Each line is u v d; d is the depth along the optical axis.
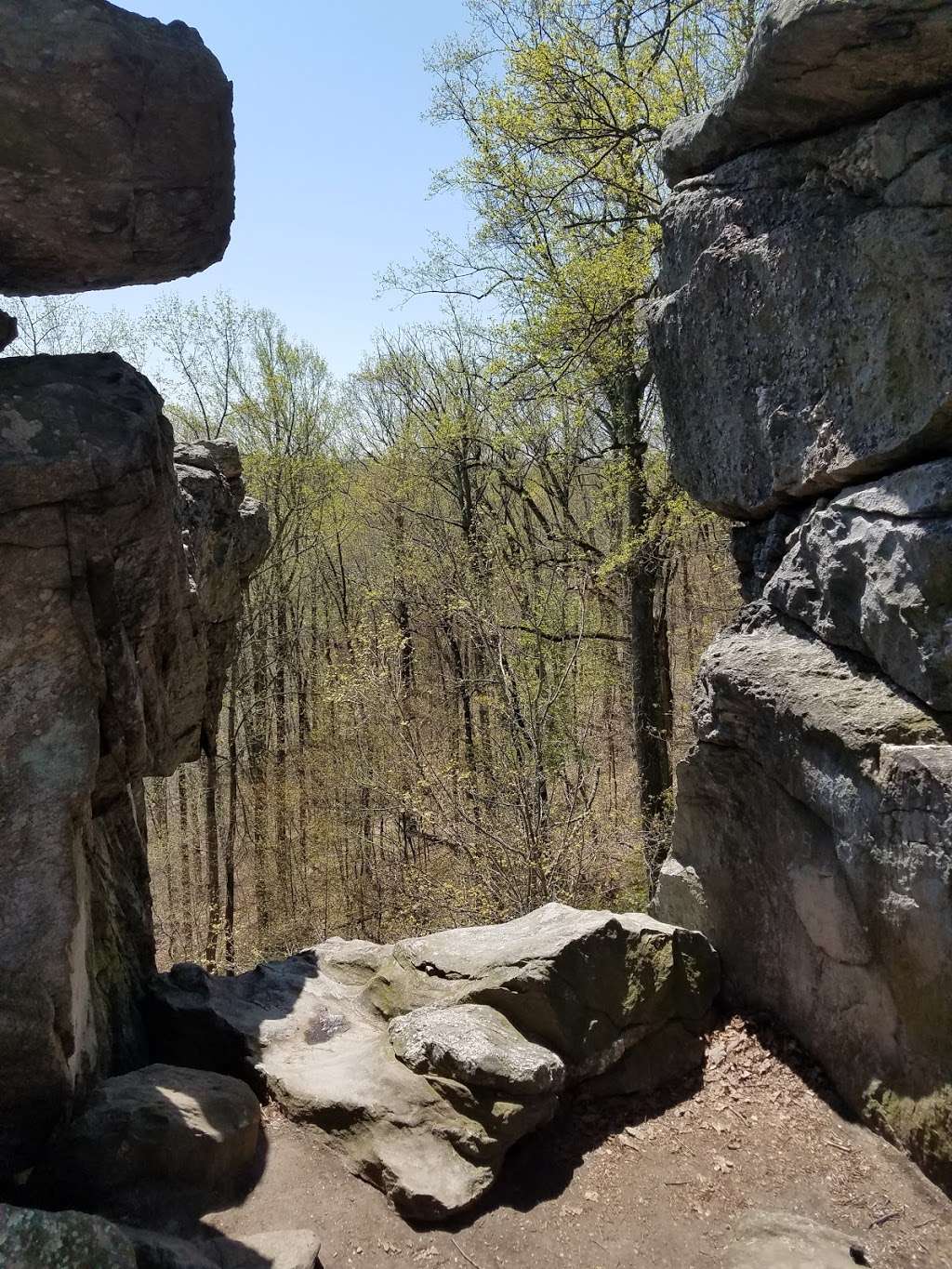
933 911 3.01
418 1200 3.14
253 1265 2.79
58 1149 3.12
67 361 3.67
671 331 4.41
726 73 9.80
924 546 3.09
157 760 4.82
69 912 3.21
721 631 4.39
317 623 22.25
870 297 3.33
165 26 3.32
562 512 14.41
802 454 3.72
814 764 3.55
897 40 2.97
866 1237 3.03
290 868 16.70
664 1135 3.60
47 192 3.24
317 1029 4.12
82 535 3.27
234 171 3.60
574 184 10.17
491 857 9.70
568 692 11.23
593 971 3.89
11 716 3.19
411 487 16.17
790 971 3.92
